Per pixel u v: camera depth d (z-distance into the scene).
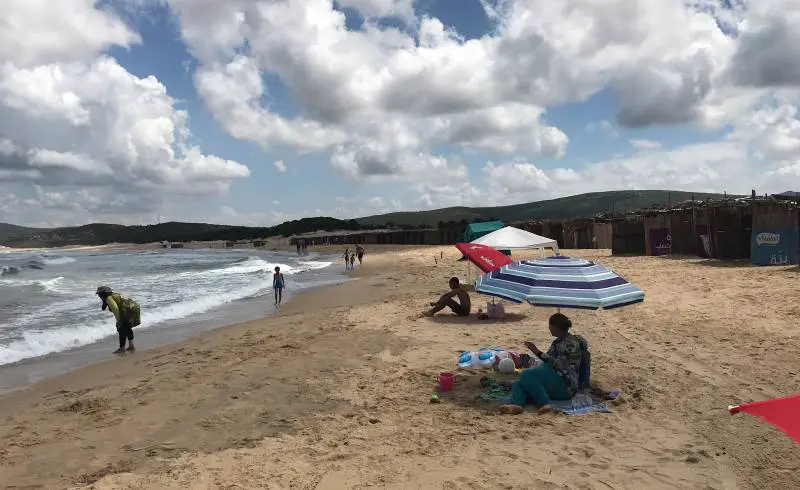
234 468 4.88
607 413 6.01
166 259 70.38
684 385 6.86
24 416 6.85
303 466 4.86
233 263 52.94
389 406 6.55
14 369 9.86
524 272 7.02
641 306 12.73
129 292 23.41
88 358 10.68
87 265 52.53
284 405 6.78
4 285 27.86
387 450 5.17
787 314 10.75
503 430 5.61
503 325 11.56
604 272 6.81
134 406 6.99
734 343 8.82
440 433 5.58
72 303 19.73
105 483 4.63
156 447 5.54
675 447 5.05
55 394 8.01
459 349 9.48
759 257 20.55
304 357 9.32
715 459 4.78
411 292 19.19
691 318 11.03
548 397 6.44
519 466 4.73
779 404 2.69
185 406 6.90
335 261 49.62
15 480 4.86
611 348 8.95
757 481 4.36
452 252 50.53
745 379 6.96
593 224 41.72
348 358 9.13
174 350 10.72
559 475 4.54
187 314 16.70
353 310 14.61
